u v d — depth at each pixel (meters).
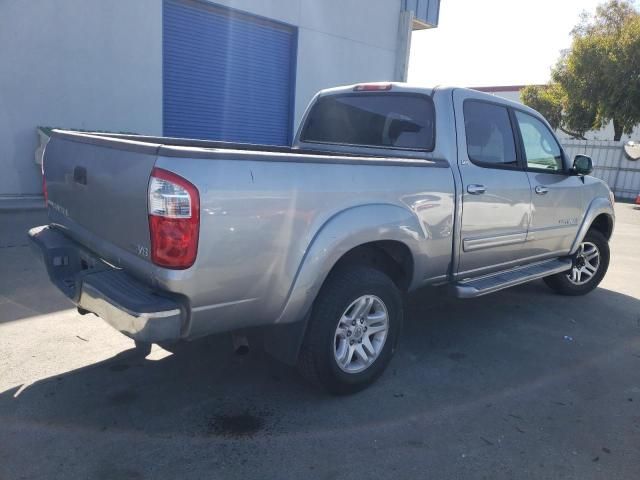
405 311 5.17
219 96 11.77
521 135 4.68
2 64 8.57
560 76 23.38
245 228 2.66
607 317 5.23
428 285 3.94
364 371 3.46
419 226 3.60
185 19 10.84
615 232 10.67
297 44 12.70
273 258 2.81
